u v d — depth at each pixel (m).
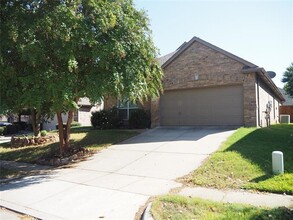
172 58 16.25
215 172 7.21
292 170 6.93
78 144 12.99
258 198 5.48
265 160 7.79
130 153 10.43
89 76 8.77
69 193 6.38
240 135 11.33
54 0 8.29
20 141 14.39
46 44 8.15
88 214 5.04
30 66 8.38
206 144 10.55
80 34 8.09
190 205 5.02
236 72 14.18
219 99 14.91
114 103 18.48
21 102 8.61
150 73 10.72
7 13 8.03
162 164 8.55
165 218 4.50
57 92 8.05
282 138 10.78
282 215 4.39
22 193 6.59
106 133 15.03
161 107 16.84
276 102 23.72
